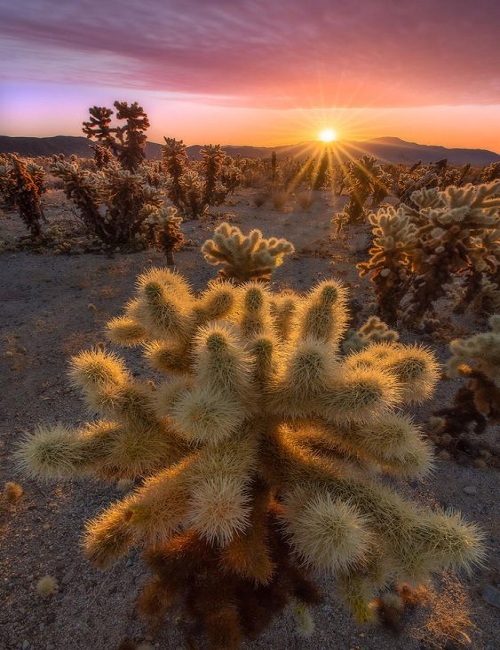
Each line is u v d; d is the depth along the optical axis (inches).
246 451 97.0
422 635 171.8
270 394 99.4
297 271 649.6
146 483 99.4
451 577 195.2
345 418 91.0
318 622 173.6
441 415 295.6
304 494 93.5
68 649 161.8
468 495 243.4
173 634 165.6
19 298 512.7
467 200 385.4
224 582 109.4
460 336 438.6
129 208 725.9
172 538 115.6
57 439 95.2
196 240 832.3
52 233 786.2
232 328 103.0
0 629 167.0
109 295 528.4
